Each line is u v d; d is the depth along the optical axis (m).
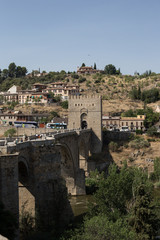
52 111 173.88
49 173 51.81
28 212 47.50
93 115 112.81
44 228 47.78
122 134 123.81
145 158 112.00
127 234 41.41
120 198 55.28
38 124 153.75
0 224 32.22
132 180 60.22
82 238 40.78
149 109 175.88
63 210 50.59
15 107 187.00
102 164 106.88
